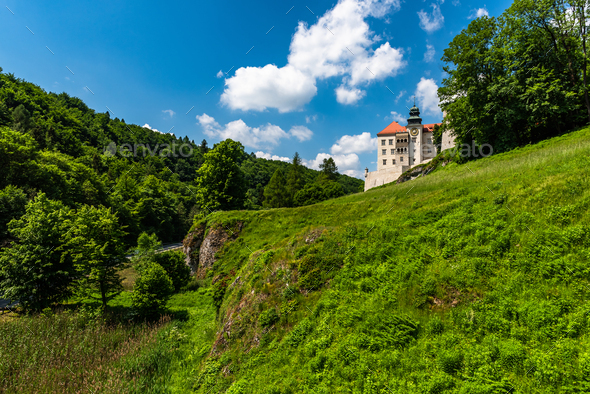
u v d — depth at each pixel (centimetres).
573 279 846
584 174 1241
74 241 1911
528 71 2861
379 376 830
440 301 990
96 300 2375
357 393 810
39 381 1168
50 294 1983
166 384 1269
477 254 1079
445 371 764
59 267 2023
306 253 1539
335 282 1293
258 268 1669
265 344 1200
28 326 1576
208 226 3375
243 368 1141
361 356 911
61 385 1161
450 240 1227
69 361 1331
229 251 2947
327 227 1748
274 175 8175
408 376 795
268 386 959
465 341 826
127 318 1959
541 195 1223
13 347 1359
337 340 1018
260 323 1288
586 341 691
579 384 613
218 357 1326
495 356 744
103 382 1189
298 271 1442
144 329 1800
